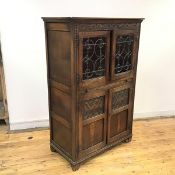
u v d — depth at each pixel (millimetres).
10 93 2748
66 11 2646
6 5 2453
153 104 3320
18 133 2812
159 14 2938
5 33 2533
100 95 2141
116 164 2252
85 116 2082
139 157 2371
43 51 2711
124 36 2189
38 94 2846
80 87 1931
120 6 2801
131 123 2615
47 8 2580
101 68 2082
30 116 2898
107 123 2316
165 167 2219
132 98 2520
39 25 2613
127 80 2375
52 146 2412
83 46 1863
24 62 2686
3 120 3057
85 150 2184
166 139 2738
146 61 3082
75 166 2125
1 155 2361
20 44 2613
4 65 2641
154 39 3018
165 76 3230
